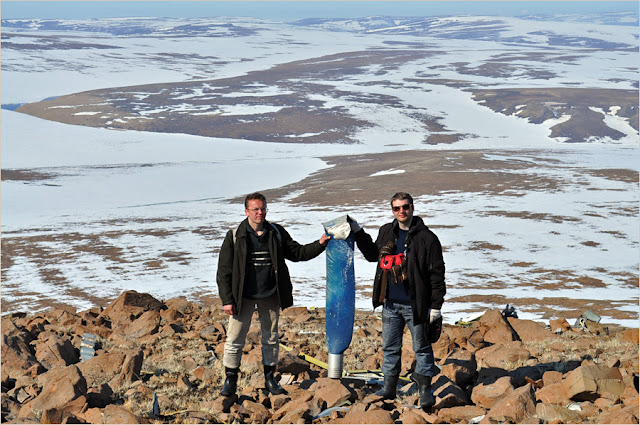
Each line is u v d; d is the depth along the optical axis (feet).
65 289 129.90
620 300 102.12
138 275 142.41
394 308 20.44
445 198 257.75
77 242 195.42
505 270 133.69
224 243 21.11
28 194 349.82
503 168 365.20
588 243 165.27
